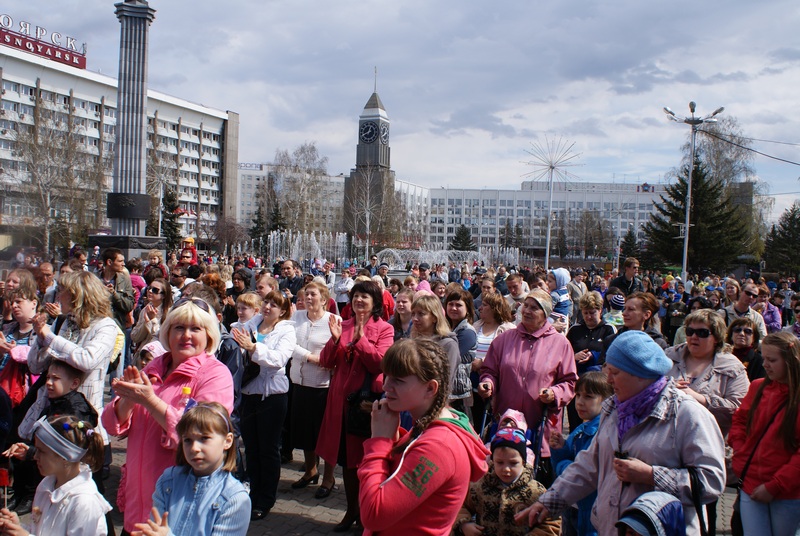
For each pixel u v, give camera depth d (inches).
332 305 336.2
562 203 5615.2
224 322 336.2
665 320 525.0
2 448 188.1
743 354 252.4
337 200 5014.8
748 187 2060.8
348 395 212.4
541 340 209.3
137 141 1059.9
